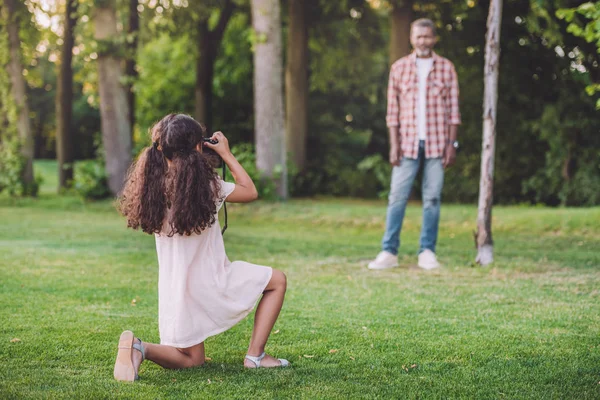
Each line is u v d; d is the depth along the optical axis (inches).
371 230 430.6
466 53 624.4
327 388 120.9
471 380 127.3
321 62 834.2
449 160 275.7
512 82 613.0
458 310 193.9
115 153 611.2
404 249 337.4
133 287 228.7
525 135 621.6
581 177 568.4
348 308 197.3
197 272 128.7
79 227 438.3
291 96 693.3
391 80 279.6
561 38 487.5
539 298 209.9
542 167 625.9
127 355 124.3
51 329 166.9
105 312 188.4
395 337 162.1
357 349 151.0
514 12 578.2
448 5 603.5
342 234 416.8
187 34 743.1
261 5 538.6
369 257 310.5
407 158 276.7
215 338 162.6
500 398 116.4
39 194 727.1
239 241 368.2
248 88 871.1
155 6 695.7
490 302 205.0
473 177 634.8
